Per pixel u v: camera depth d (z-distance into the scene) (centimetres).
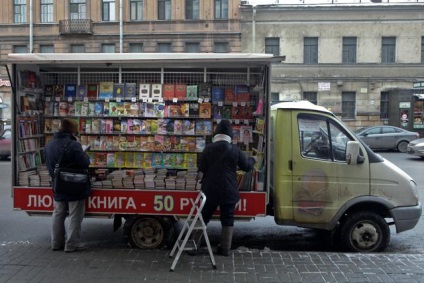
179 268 493
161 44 2933
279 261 521
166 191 568
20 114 599
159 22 2903
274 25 2853
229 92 654
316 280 458
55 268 490
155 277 464
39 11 2988
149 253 550
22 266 496
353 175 568
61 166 536
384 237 577
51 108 665
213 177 525
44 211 582
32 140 634
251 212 564
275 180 575
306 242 667
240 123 653
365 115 2828
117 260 520
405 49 2817
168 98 652
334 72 2844
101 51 2956
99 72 665
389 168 574
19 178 590
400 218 572
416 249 628
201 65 620
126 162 661
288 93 2872
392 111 2669
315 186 567
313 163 566
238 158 535
